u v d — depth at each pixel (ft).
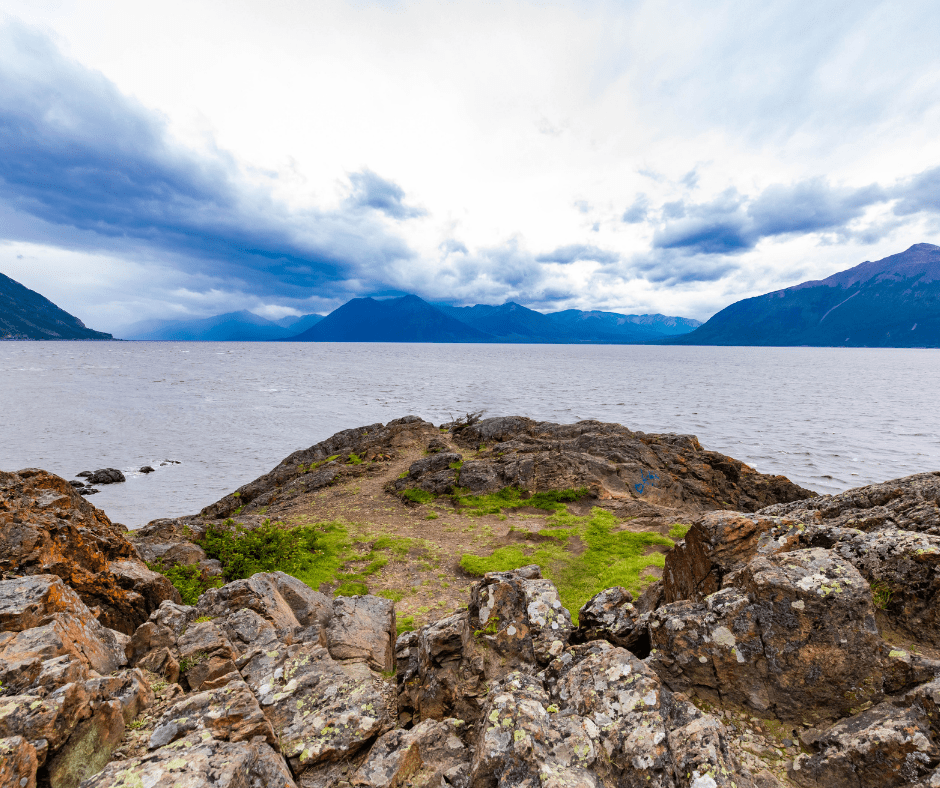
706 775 16.69
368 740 20.88
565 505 90.22
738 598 22.33
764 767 18.22
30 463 177.78
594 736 18.56
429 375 552.82
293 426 253.24
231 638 30.09
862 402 350.02
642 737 18.16
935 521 29.66
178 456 194.59
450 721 22.22
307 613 38.17
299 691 23.47
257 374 530.68
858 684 19.34
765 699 20.45
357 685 24.09
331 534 79.56
